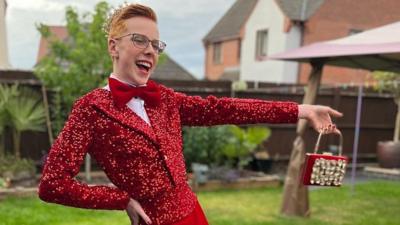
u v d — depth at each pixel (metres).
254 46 16.95
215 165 7.91
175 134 1.73
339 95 10.15
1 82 7.18
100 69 6.58
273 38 15.78
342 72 14.38
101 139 1.57
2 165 6.67
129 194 1.59
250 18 17.22
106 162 1.59
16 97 7.05
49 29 6.28
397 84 9.84
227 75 18.97
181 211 1.65
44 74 6.55
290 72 15.23
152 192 1.59
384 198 6.98
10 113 6.84
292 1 15.43
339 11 14.27
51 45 6.41
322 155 1.78
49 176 1.50
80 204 1.51
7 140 7.28
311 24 14.88
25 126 6.93
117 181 1.59
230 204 6.24
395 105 10.84
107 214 5.36
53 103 7.43
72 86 6.53
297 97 9.52
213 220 5.34
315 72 5.55
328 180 1.80
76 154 1.54
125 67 1.63
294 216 5.62
